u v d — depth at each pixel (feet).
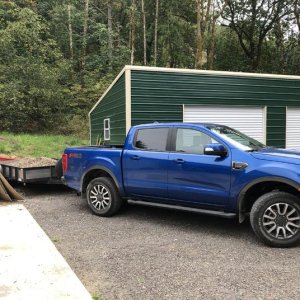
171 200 21.29
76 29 117.19
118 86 41.06
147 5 111.75
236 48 109.91
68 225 21.84
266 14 102.94
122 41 115.14
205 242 18.70
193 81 39.60
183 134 21.22
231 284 13.82
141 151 22.30
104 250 17.54
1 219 22.81
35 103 82.43
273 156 18.42
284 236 17.67
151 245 18.26
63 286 13.64
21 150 56.08
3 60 83.76
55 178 31.81
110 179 23.82
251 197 19.52
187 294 13.06
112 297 12.88
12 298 12.71
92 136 61.72
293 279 14.19
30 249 17.46
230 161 19.11
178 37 104.63
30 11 89.71
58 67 92.12
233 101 41.63
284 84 44.24
